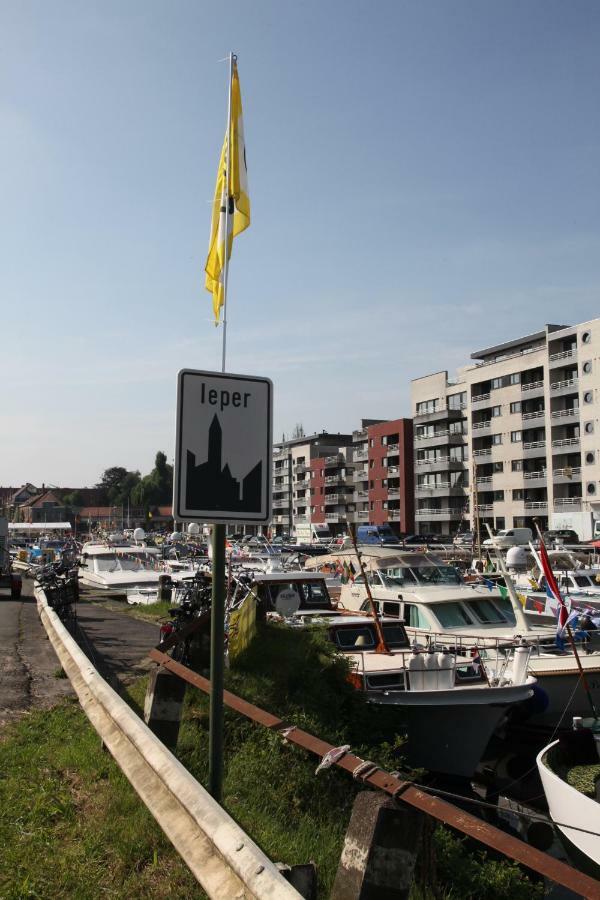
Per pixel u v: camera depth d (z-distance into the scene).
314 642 11.55
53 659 12.16
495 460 77.50
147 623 18.34
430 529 88.44
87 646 13.27
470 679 12.88
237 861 3.41
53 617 14.30
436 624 16.39
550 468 69.94
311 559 21.83
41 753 6.70
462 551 52.12
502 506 76.50
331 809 7.52
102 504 172.38
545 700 14.49
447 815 3.36
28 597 27.73
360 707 11.05
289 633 11.77
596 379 65.75
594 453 65.62
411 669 12.00
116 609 22.06
